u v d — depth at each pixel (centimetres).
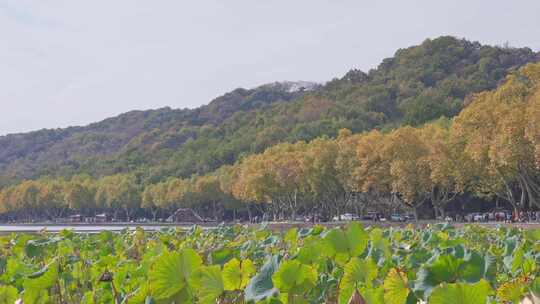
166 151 15425
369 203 7519
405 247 904
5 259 863
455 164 5147
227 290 518
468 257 496
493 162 4488
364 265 525
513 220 5147
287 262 461
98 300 579
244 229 1516
